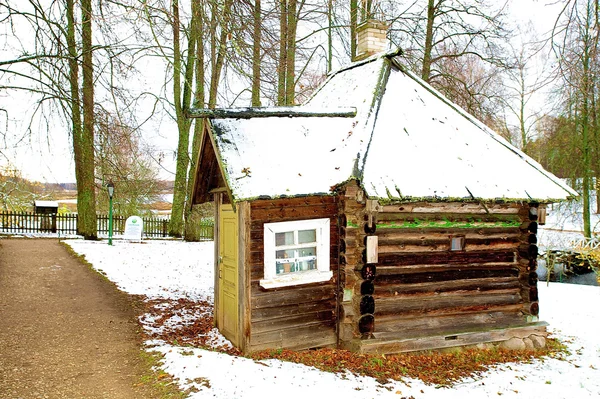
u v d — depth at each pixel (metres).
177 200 24.75
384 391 6.31
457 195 7.70
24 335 7.82
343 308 7.90
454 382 7.12
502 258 9.00
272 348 7.52
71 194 40.97
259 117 8.36
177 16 10.93
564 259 20.38
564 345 9.44
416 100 9.58
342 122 8.79
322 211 7.86
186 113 7.79
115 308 9.79
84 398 5.58
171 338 8.18
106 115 12.71
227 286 8.34
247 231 7.34
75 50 12.89
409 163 7.95
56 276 12.21
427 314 8.38
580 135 22.31
